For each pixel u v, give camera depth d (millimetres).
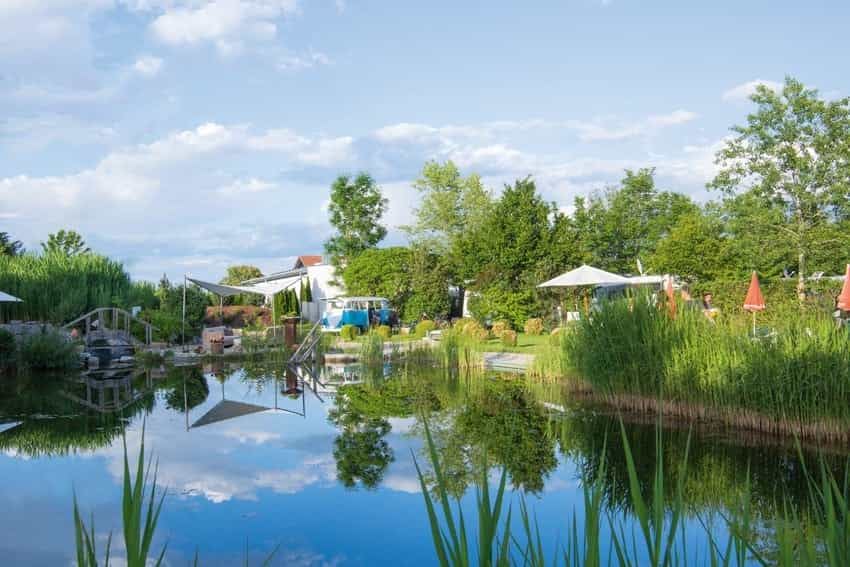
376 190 45062
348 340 28266
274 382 16312
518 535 4918
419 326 28328
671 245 28078
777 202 25922
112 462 7914
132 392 14484
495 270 27672
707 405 9547
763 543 4324
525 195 27797
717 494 5949
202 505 6160
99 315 22188
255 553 4918
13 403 12789
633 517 5188
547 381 14539
